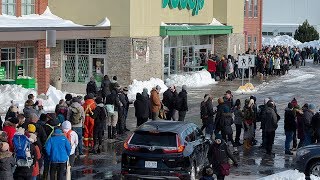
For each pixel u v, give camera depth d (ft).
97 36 134.72
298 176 55.16
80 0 140.56
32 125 52.75
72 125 70.90
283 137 88.58
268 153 75.72
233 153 76.02
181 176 57.57
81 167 66.74
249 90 145.18
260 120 79.66
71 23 135.54
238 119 79.71
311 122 71.97
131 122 98.63
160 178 57.47
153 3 146.30
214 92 141.79
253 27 221.87
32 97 69.67
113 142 81.66
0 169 48.96
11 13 128.47
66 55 142.72
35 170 52.75
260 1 225.97
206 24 176.96
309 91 147.95
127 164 58.34
